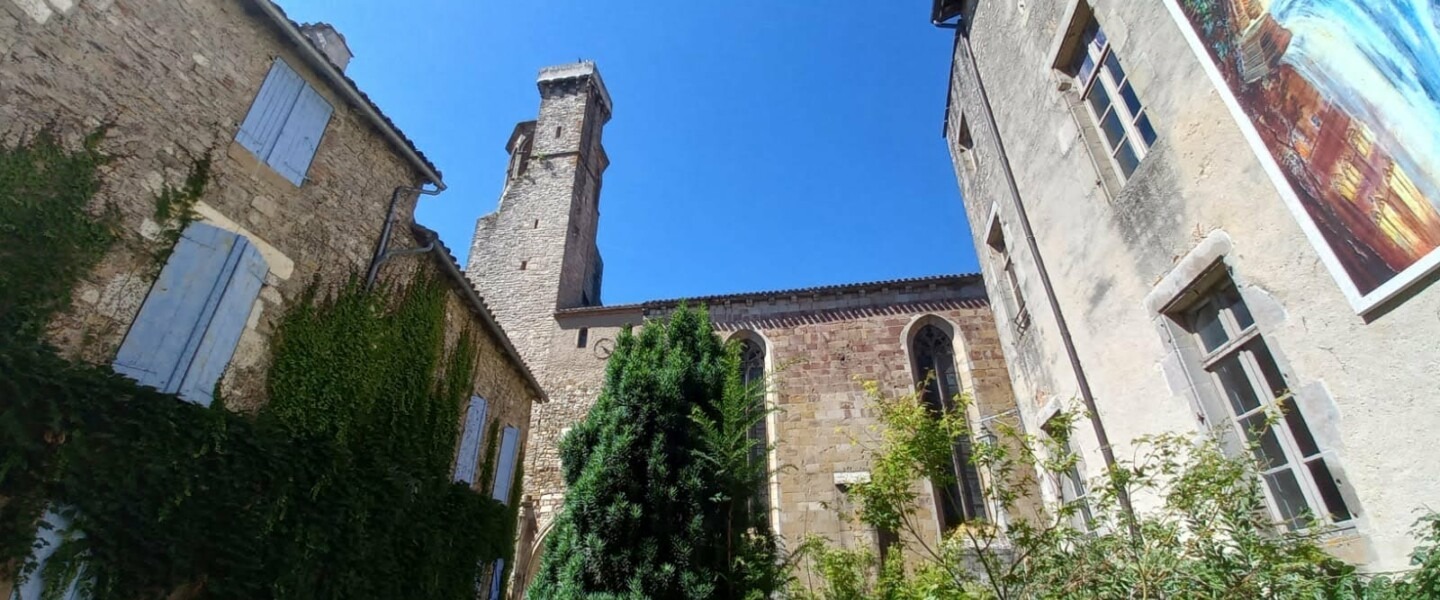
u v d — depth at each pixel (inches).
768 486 659.4
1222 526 155.5
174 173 260.8
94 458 207.8
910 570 561.3
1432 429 134.0
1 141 209.9
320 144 333.1
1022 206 352.8
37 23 227.6
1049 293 323.6
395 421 336.2
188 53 276.8
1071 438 306.5
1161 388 231.5
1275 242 174.6
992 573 181.2
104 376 215.6
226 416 247.9
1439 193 128.0
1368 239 146.0
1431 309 133.7
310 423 287.1
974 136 451.5
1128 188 246.1
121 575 209.3
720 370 428.5
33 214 213.2
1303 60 162.1
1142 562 147.6
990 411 655.1
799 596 347.9
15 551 187.9
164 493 221.1
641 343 454.0
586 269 1106.1
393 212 368.5
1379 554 146.3
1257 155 178.5
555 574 351.6
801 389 721.0
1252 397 196.5
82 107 234.7
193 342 249.6
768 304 804.6
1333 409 158.9
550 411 777.6
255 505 247.1
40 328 207.2
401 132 377.7
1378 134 141.9
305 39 322.0
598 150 1263.5
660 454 365.7
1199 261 205.3
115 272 235.0
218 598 230.5
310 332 301.3
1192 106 205.5
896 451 196.2
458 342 417.1
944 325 751.1
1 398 193.3
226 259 269.4
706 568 333.1
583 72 1268.5
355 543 285.1
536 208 1082.1
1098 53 277.1
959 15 451.5
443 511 360.5
